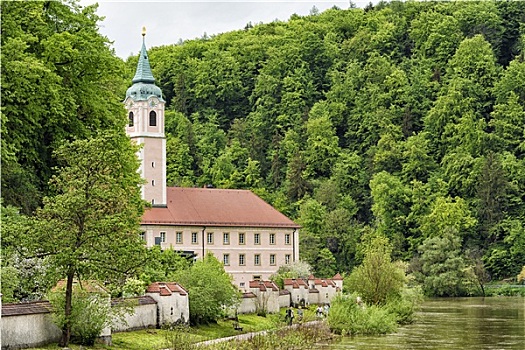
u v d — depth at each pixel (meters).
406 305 105.06
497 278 199.88
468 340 82.56
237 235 164.75
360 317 89.75
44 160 71.94
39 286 62.91
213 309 79.88
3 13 68.38
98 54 74.19
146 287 74.88
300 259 175.88
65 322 58.38
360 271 105.31
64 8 75.38
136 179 81.19
